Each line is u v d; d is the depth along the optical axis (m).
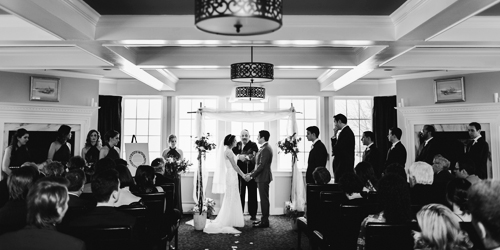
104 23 4.36
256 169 6.28
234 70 4.84
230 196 6.20
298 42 4.46
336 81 7.05
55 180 2.15
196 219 5.98
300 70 7.30
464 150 6.84
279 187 7.92
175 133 8.22
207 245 5.04
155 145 8.29
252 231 5.94
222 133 8.15
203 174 7.27
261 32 2.36
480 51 5.60
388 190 2.21
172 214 4.32
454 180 2.38
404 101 7.64
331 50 5.76
